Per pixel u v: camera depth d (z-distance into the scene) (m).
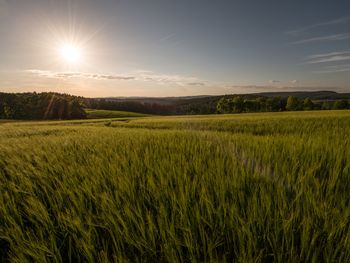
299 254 1.23
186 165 2.71
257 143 4.17
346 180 2.06
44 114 95.62
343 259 1.16
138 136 6.76
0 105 95.12
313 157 2.72
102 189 2.16
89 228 1.51
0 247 1.57
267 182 2.05
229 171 2.40
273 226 1.38
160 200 1.81
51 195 2.13
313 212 1.50
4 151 5.10
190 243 1.27
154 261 1.27
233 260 1.21
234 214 1.47
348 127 6.95
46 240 1.48
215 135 5.91
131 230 1.47
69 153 4.27
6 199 2.13
